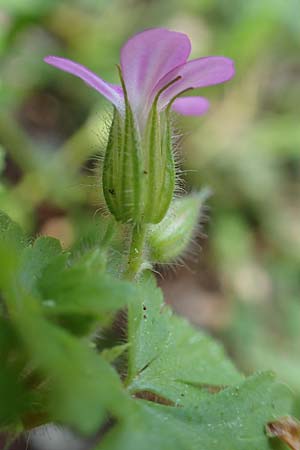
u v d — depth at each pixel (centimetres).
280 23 19
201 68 8
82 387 6
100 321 7
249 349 15
